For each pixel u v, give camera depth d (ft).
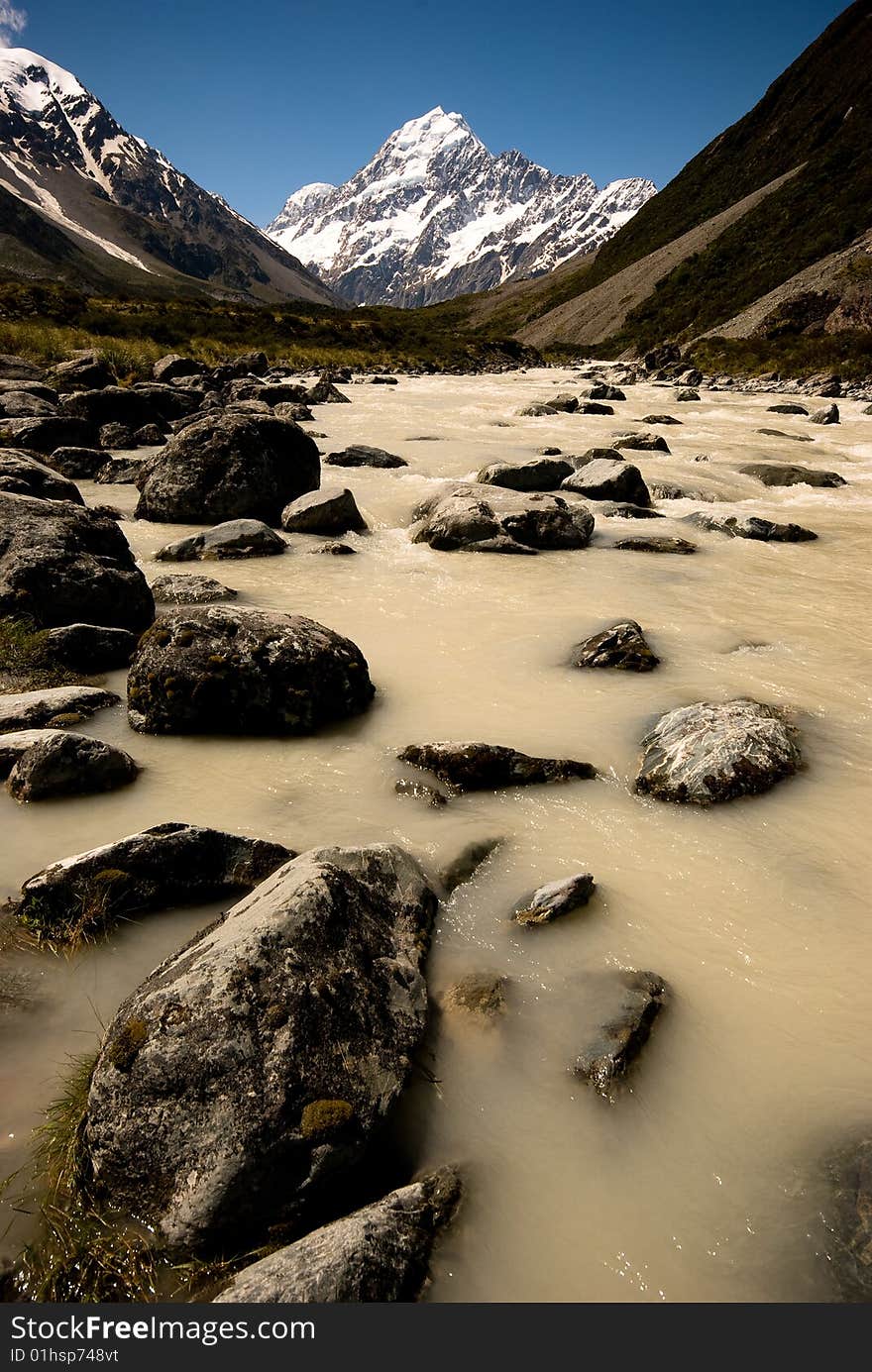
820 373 165.58
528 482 61.36
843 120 337.52
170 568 43.45
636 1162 11.91
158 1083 11.18
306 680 25.20
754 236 298.76
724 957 15.90
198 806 20.75
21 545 32.30
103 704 26.61
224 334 214.28
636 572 44.04
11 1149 11.54
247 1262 10.27
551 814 20.90
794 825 20.40
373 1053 12.35
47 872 15.99
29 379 100.68
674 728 24.09
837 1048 13.88
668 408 132.46
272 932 12.77
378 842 19.13
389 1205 10.71
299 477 56.59
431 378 194.29
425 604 38.09
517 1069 13.21
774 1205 11.26
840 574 44.11
